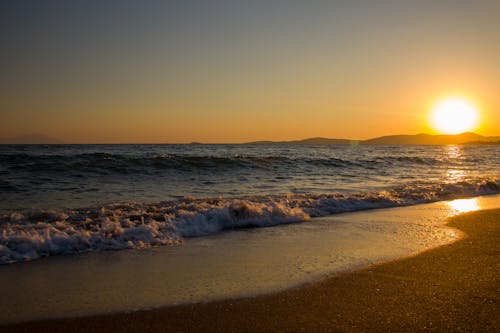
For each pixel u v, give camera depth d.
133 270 5.51
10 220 7.80
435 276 5.22
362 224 8.77
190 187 14.68
